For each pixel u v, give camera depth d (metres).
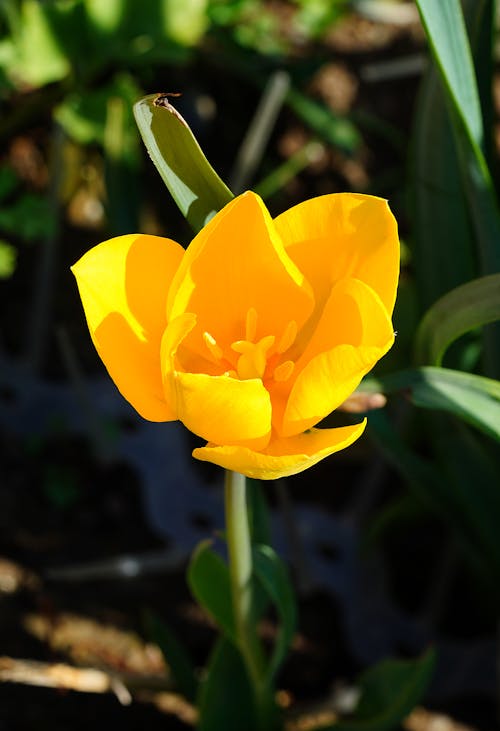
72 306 1.05
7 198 1.04
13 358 1.02
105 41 0.91
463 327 0.64
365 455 1.01
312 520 0.96
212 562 0.70
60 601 0.88
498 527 0.79
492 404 0.64
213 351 0.60
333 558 0.95
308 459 0.56
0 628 0.84
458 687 0.90
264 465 0.56
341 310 0.59
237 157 1.15
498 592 0.84
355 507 0.97
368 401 0.64
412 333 0.91
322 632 0.92
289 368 0.60
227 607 0.71
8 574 0.88
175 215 1.10
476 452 0.77
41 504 0.94
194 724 0.82
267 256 0.59
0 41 0.95
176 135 0.60
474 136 0.66
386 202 0.58
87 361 1.03
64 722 0.80
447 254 0.75
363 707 0.77
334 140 1.09
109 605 0.89
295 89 1.12
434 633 0.92
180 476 0.97
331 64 1.21
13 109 1.05
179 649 0.79
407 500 0.85
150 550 0.93
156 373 0.59
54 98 0.96
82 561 0.91
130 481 0.97
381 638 0.92
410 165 0.76
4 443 0.97
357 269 0.59
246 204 0.58
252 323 0.60
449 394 0.64
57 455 0.98
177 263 0.59
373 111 1.20
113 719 0.81
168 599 0.91
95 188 1.08
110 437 0.96
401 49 1.23
